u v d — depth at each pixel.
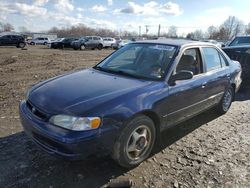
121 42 34.81
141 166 3.58
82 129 2.94
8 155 3.67
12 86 7.72
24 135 4.29
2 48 28.61
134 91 3.41
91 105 3.06
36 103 3.31
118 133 3.17
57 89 3.50
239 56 8.23
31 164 3.47
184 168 3.58
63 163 3.52
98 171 3.40
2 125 4.66
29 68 11.71
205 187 3.20
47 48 34.09
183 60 4.19
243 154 4.03
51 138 3.01
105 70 4.29
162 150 4.04
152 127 3.61
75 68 12.23
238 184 3.28
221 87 5.23
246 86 8.36
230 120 5.46
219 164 3.72
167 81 3.81
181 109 4.11
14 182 3.12
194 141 4.41
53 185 3.10
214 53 5.14
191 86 4.20
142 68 4.08
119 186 3.08
